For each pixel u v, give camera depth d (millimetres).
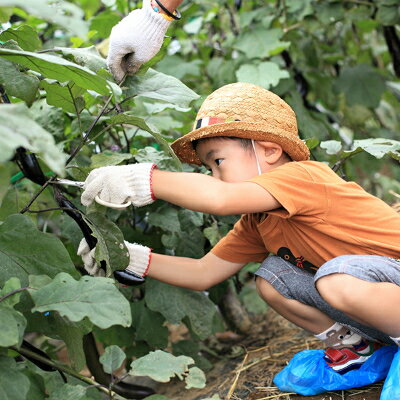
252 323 2533
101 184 1462
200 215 1964
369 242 1569
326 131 3004
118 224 2143
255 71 2742
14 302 1208
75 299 1214
